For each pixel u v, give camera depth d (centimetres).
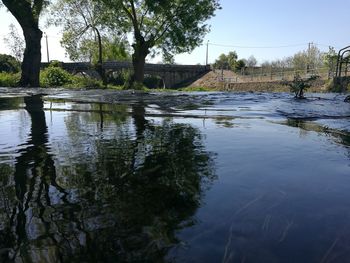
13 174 247
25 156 298
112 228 161
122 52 2794
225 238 152
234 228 161
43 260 137
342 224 166
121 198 200
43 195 206
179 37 2450
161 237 153
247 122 522
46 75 2609
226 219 171
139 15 2558
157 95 1304
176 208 183
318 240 150
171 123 505
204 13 2445
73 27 2639
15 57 2764
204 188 216
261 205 188
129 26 2552
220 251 141
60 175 244
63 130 436
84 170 256
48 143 354
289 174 246
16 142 359
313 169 259
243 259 135
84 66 4066
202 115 618
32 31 2139
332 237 153
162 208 184
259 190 212
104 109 720
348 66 2403
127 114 626
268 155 300
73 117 573
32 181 231
